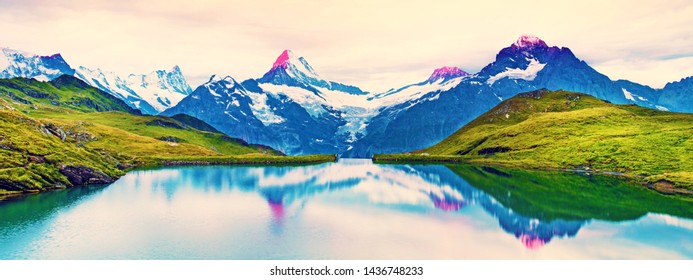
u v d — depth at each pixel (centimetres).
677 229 10838
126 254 8950
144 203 13975
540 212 12825
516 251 9388
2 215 11800
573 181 18775
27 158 16638
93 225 11069
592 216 12250
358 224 11562
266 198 15400
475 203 14350
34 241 9662
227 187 18212
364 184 19600
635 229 10881
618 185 17462
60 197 14512
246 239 10088
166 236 10231
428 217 12369
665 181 16738
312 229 11038
